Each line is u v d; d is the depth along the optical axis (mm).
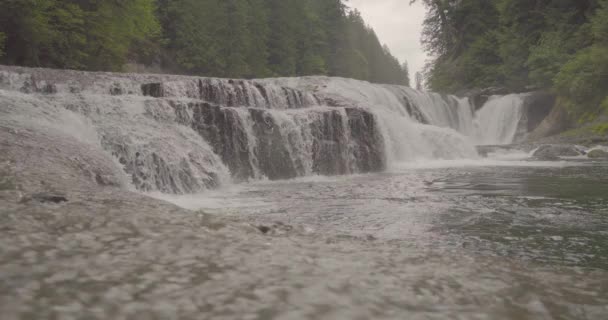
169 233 2533
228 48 44375
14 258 1834
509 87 36375
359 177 12492
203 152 10844
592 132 23453
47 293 1489
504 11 36500
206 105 11891
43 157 5773
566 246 3969
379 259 2340
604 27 25734
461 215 5625
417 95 29797
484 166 14898
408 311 1562
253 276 1836
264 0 52781
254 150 12672
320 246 2592
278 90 16656
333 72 67125
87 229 2465
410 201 7012
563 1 32875
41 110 8680
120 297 1510
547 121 29344
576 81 25828
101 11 24828
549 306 1782
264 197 8156
